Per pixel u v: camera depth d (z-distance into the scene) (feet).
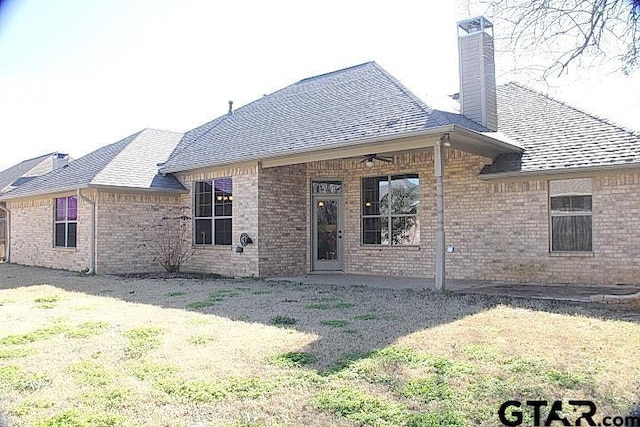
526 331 19.65
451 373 14.61
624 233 33.12
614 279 33.37
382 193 45.16
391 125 34.55
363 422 11.46
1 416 12.06
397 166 43.93
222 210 46.85
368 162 42.24
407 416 11.71
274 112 50.83
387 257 44.52
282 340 18.81
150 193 49.19
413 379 14.17
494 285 35.14
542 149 37.27
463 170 39.96
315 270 47.32
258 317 23.58
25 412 12.27
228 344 18.33
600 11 19.60
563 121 39.65
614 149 33.50
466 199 39.73
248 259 43.86
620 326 20.22
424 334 19.42
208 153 48.52
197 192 49.60
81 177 50.19
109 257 46.83
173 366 15.69
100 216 46.52
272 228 44.21
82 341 19.10
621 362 15.30
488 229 38.60
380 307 25.93
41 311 26.05
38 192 54.60
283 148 39.93
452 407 12.18
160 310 25.90
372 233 45.73
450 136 32.09
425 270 42.09
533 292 30.91
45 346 18.40
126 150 54.08
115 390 13.62
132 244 48.08
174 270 48.49
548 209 36.06
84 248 48.98
